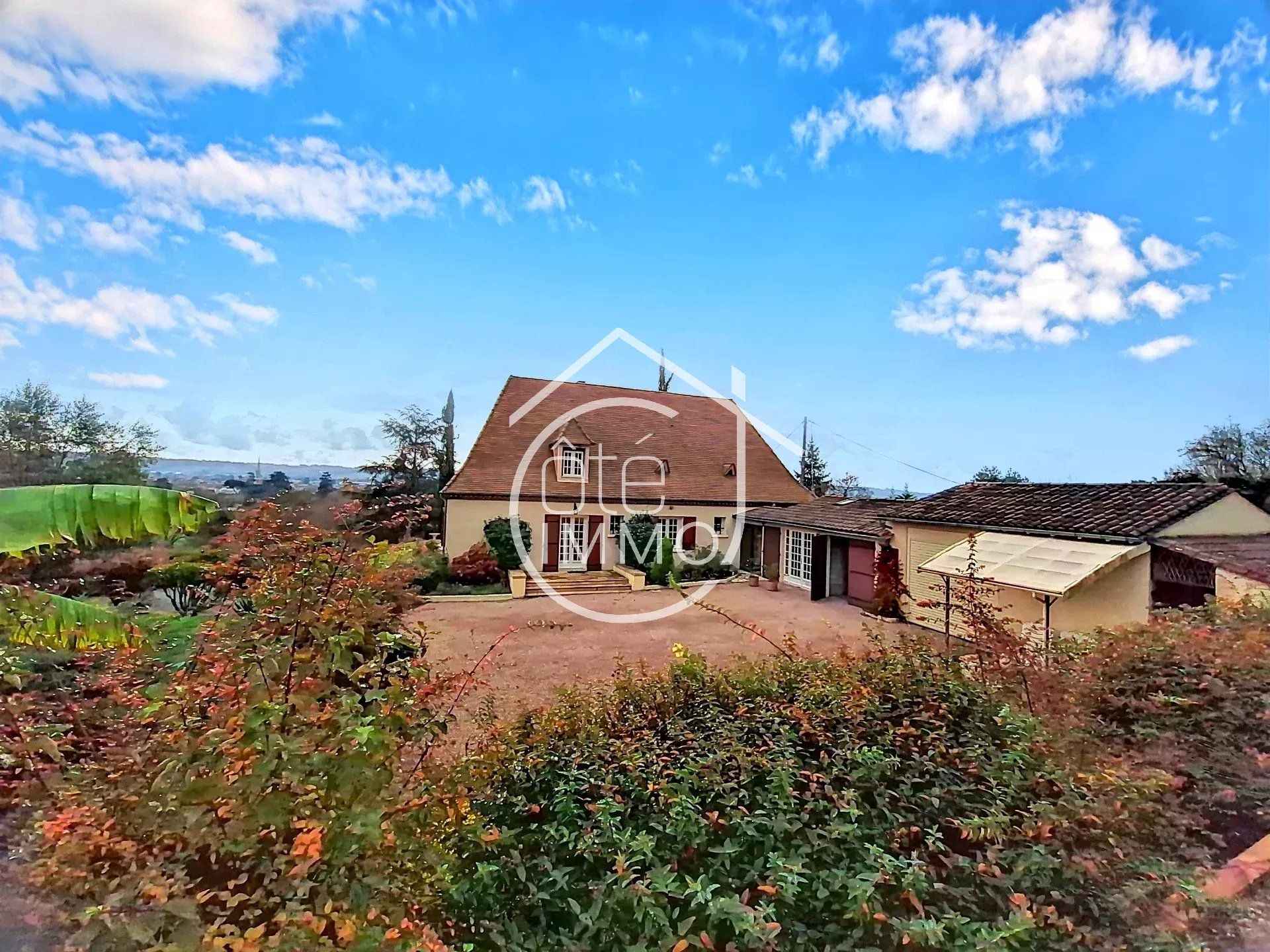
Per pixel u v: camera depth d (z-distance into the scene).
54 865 2.38
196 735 2.79
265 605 3.78
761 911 2.53
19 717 3.68
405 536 18.77
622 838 3.04
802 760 4.04
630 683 5.63
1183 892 2.70
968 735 4.18
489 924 2.67
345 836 2.40
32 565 5.81
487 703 5.43
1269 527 12.56
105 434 13.66
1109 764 3.61
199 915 2.23
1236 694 4.49
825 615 17.84
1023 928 2.43
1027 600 12.99
